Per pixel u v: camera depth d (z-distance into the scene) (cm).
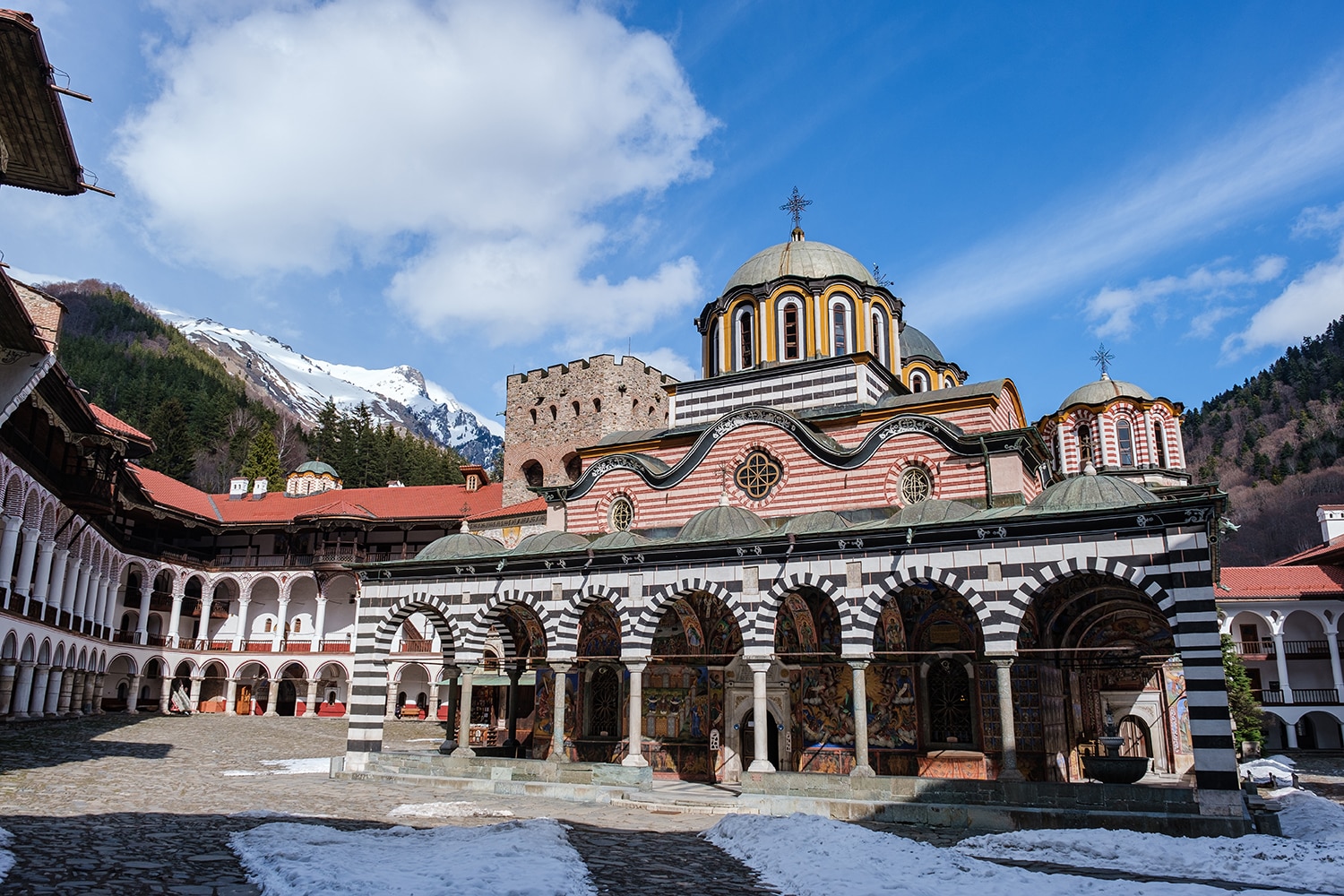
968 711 3158
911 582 2827
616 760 3628
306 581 7712
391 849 1777
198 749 4262
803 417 4094
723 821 2347
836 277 4431
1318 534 12900
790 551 3006
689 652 3584
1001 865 1928
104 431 5119
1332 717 6794
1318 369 17250
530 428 7650
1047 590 3178
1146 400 6009
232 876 1567
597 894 1580
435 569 3647
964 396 3806
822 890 1614
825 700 3319
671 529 3906
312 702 7225
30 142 2456
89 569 5975
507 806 2712
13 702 4947
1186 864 1956
